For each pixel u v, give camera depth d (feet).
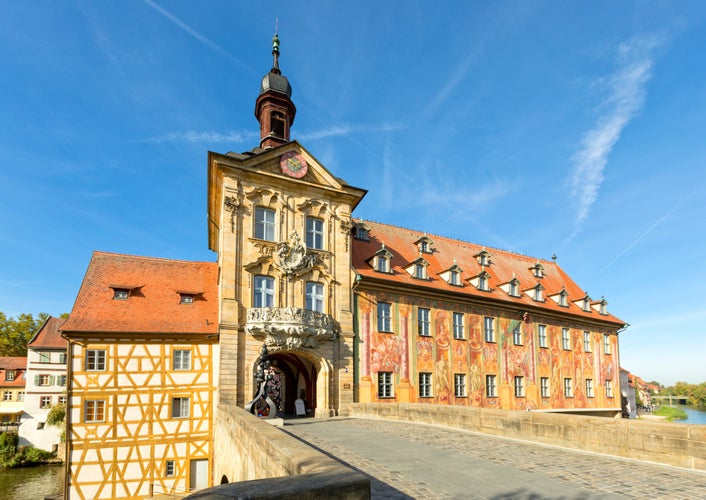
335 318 89.10
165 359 78.79
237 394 77.20
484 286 114.52
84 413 73.56
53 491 121.49
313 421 73.15
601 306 141.90
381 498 27.40
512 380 112.06
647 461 37.14
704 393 553.64
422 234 125.70
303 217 90.27
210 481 76.79
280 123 102.58
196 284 93.97
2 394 198.49
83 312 79.15
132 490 73.51
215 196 95.50
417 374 96.17
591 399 129.70
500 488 29.58
